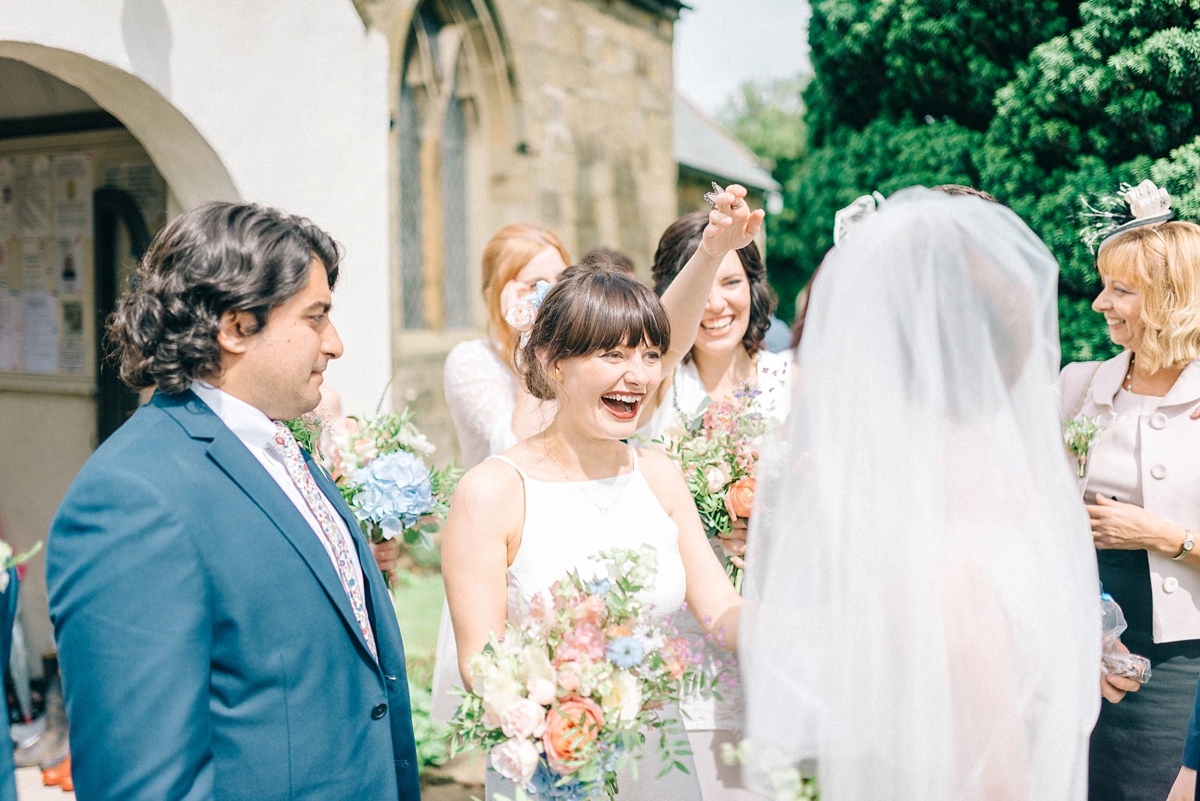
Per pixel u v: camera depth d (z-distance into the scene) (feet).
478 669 4.91
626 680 4.91
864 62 12.97
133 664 4.11
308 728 4.72
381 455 8.01
